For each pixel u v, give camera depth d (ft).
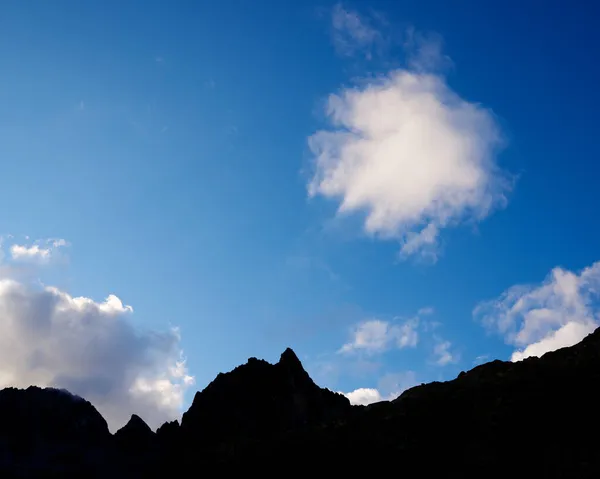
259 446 319.88
